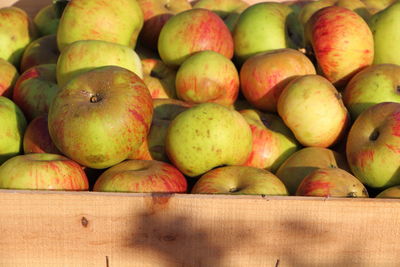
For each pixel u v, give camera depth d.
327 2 2.24
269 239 1.29
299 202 1.26
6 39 2.17
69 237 1.29
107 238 1.29
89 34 1.92
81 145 1.42
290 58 1.81
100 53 1.71
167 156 1.61
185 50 1.92
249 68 1.86
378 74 1.73
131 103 1.45
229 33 2.04
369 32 1.85
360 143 1.53
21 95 1.84
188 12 1.99
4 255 1.29
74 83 1.50
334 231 1.29
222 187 1.45
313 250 1.30
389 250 1.31
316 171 1.45
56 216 1.27
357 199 1.27
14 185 1.35
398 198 1.33
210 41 1.92
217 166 1.55
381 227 1.29
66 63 1.72
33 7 2.55
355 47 1.79
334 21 1.80
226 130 1.49
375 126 1.52
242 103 1.98
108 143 1.42
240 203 1.26
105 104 1.43
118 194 1.26
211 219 1.27
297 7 2.46
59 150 1.59
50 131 1.47
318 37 1.82
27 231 1.28
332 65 1.82
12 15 2.23
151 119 1.54
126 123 1.43
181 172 1.57
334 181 1.39
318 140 1.67
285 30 2.04
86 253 1.30
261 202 1.26
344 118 1.67
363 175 1.52
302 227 1.28
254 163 1.72
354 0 2.27
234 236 1.29
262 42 2.01
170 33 1.96
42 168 1.37
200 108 1.53
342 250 1.31
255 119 1.82
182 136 1.50
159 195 1.26
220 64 1.83
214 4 2.46
